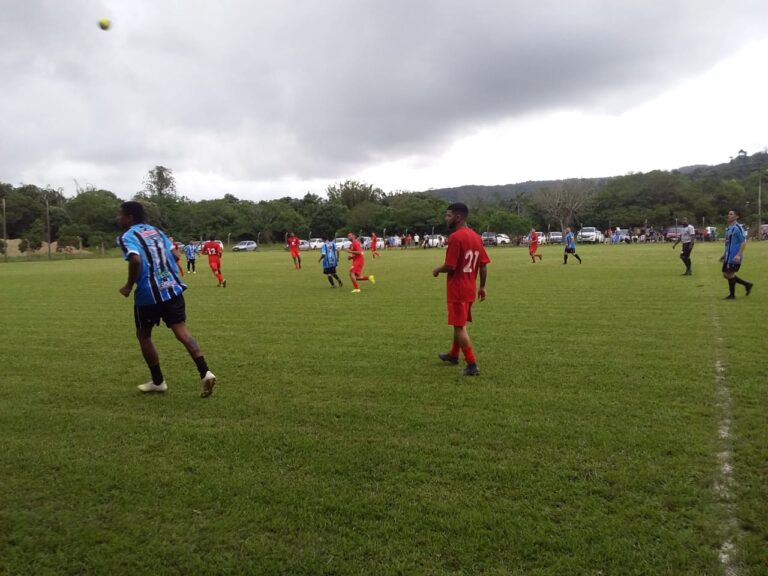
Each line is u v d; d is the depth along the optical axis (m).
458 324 5.96
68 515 3.34
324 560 2.85
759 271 16.81
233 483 3.65
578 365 6.31
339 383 5.85
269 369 6.52
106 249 66.62
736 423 4.36
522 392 5.36
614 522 3.07
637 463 3.73
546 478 3.59
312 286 16.73
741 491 3.33
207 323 10.00
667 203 76.44
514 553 2.85
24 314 11.62
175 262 5.57
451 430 4.44
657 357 6.57
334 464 3.89
